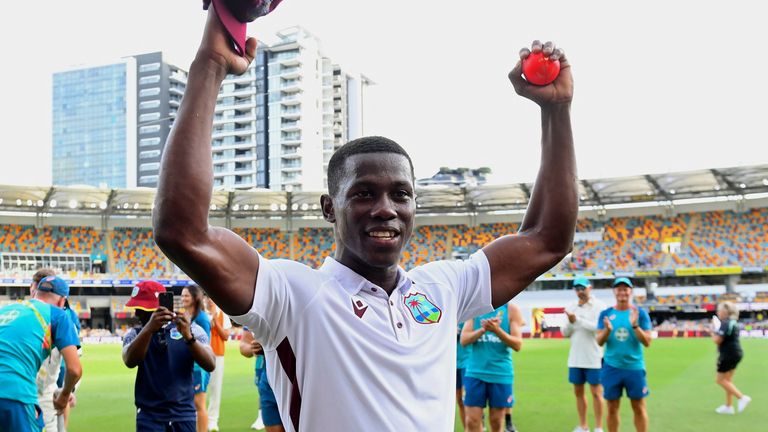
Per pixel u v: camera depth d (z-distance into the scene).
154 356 4.81
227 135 87.81
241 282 1.51
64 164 106.06
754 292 35.44
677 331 32.34
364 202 1.68
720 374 10.05
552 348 24.86
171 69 103.75
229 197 40.19
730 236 37.31
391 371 1.59
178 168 1.42
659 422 9.20
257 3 1.49
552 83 1.93
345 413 1.53
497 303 1.94
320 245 42.16
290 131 86.50
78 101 106.25
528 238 1.99
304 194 40.12
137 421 4.79
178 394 4.82
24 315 4.50
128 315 38.94
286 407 1.65
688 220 38.44
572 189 1.98
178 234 1.40
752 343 25.41
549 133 2.00
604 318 7.43
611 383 7.39
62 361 6.86
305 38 87.75
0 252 38.00
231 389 13.90
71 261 39.31
